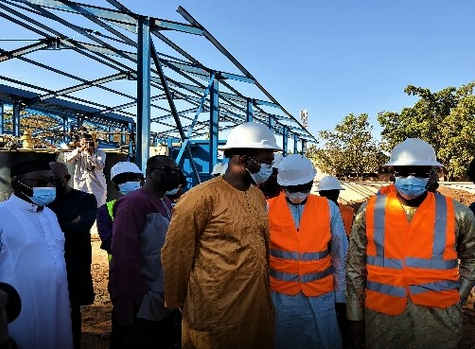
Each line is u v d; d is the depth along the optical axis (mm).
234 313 2311
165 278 2369
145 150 8250
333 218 3047
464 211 2385
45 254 2797
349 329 2645
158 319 2898
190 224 2289
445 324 2318
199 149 16484
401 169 2365
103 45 10641
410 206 2465
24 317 2619
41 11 8766
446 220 2357
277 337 2982
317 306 2928
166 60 11945
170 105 9961
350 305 2623
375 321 2465
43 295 2729
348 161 41000
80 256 3404
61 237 3059
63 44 10969
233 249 2320
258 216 2465
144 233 2904
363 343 2619
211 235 2336
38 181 2758
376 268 2465
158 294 2889
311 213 3010
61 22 9234
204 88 15547
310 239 2949
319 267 2957
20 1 7738
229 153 2482
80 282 3404
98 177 8336
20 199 2801
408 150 2391
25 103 16094
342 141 42438
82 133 8297
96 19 8883
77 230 3371
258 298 2369
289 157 3062
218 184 2408
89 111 19672
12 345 2375
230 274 2303
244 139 2404
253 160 2410
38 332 2688
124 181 4035
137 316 2805
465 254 2434
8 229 2633
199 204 2297
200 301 2332
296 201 3012
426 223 2369
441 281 2328
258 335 2406
